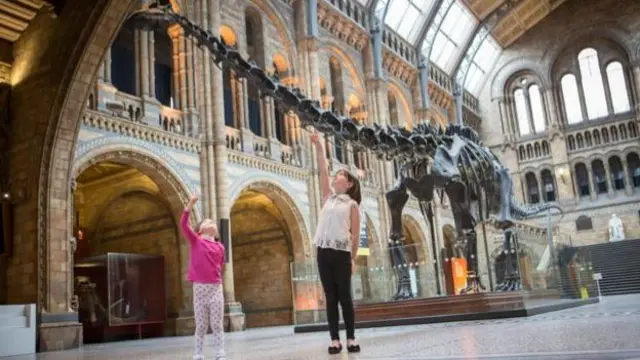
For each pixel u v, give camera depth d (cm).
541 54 4406
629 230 3956
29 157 1417
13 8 1443
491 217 1567
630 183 4031
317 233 554
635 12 4062
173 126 1869
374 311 1389
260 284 2489
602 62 4228
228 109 2341
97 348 1244
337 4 2880
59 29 1441
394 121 3309
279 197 2283
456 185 1382
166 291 1941
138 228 2058
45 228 1361
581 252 2072
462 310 1274
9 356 1070
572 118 4306
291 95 1036
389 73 3281
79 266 1780
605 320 785
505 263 1473
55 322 1323
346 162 2786
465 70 4109
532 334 617
